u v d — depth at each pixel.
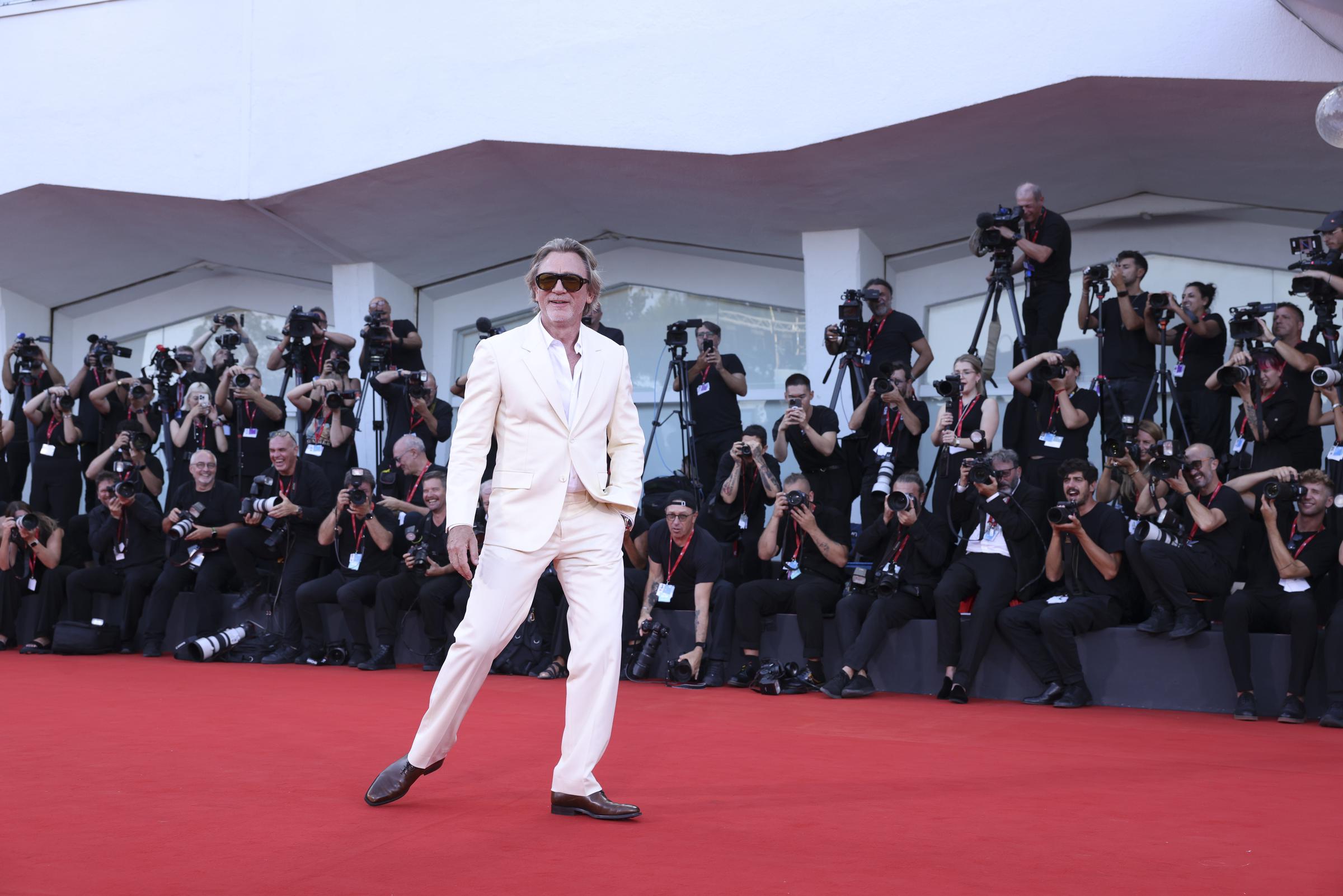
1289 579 5.45
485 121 7.73
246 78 8.38
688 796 3.08
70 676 6.18
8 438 8.96
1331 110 4.99
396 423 8.52
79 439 8.68
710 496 7.41
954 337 8.97
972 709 5.51
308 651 7.27
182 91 8.52
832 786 3.28
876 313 7.72
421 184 8.27
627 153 7.56
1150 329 7.17
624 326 9.72
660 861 2.35
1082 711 5.48
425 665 6.95
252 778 3.25
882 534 6.40
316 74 8.20
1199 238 8.30
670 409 9.48
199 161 8.47
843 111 7.02
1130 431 6.20
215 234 9.28
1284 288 8.12
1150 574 5.74
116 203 8.88
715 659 6.33
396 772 2.87
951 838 2.62
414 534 6.87
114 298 10.79
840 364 7.60
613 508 2.88
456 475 2.75
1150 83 6.40
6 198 8.82
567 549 2.82
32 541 7.79
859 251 8.39
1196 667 5.64
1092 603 5.78
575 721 2.78
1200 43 6.25
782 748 4.02
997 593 5.89
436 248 9.36
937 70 6.80
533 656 6.68
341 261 9.55
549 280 2.82
